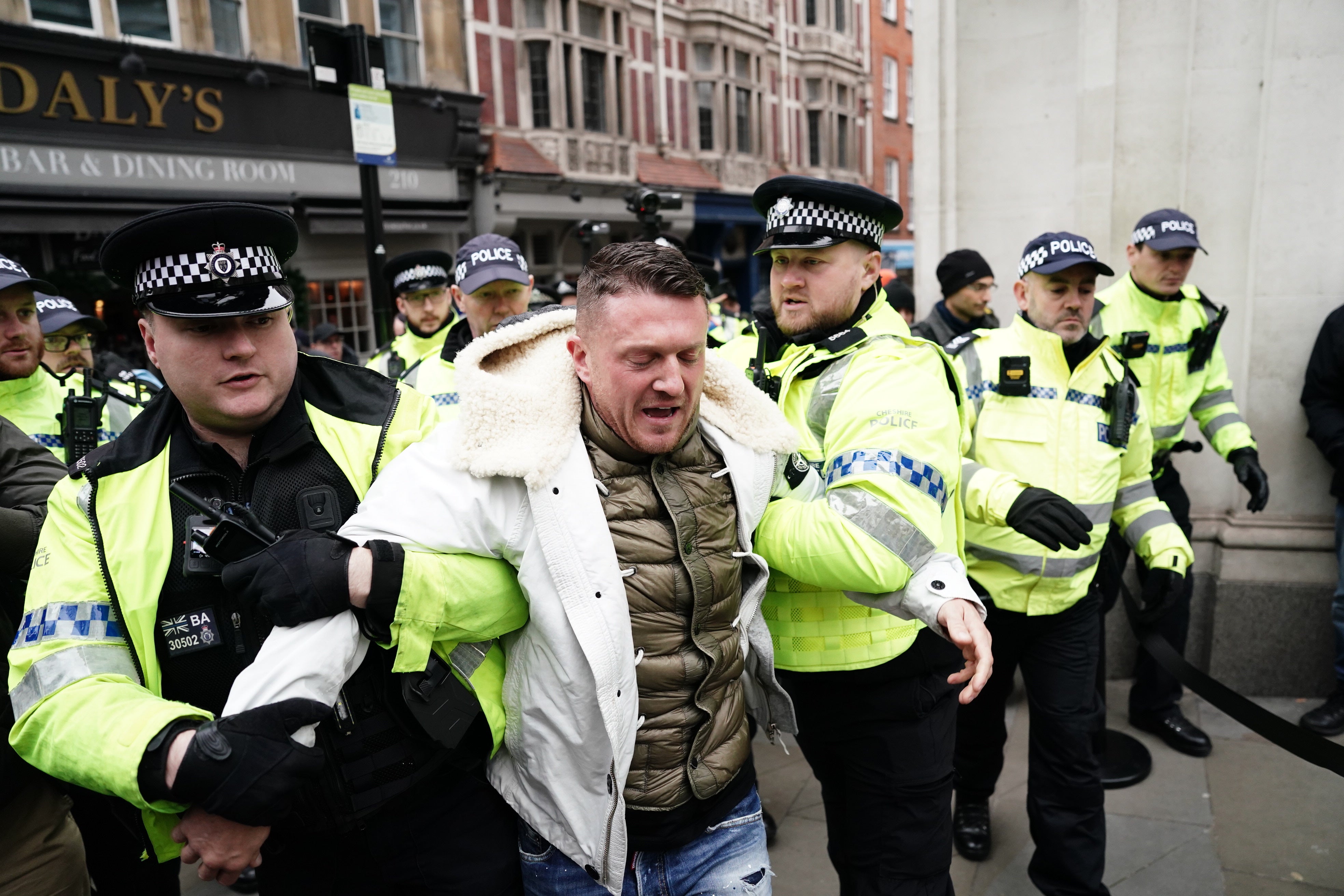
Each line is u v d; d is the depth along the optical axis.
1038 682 2.28
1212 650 3.52
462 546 1.20
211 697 1.24
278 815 1.04
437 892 1.39
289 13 10.76
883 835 1.76
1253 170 3.38
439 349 3.23
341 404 1.37
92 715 1.07
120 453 1.23
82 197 8.84
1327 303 3.25
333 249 11.68
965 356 2.54
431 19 12.60
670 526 1.30
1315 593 3.34
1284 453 3.38
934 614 1.38
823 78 21.14
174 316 1.14
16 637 1.19
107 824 2.01
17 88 8.42
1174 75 3.47
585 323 1.21
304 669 1.09
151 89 9.38
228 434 1.29
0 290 2.32
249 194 10.41
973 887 2.46
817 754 1.88
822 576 1.42
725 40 17.92
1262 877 2.41
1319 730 3.14
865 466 1.45
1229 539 3.45
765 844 1.49
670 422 1.23
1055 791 2.23
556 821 1.32
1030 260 2.40
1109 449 2.31
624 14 15.70
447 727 1.26
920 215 4.68
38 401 2.62
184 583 1.22
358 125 4.39
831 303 1.76
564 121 14.54
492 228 13.74
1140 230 3.11
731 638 1.39
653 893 1.40
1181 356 3.16
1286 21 3.18
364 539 1.18
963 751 2.58
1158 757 3.06
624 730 1.24
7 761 1.44
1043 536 1.71
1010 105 4.34
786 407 1.74
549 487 1.20
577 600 1.20
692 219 17.36
